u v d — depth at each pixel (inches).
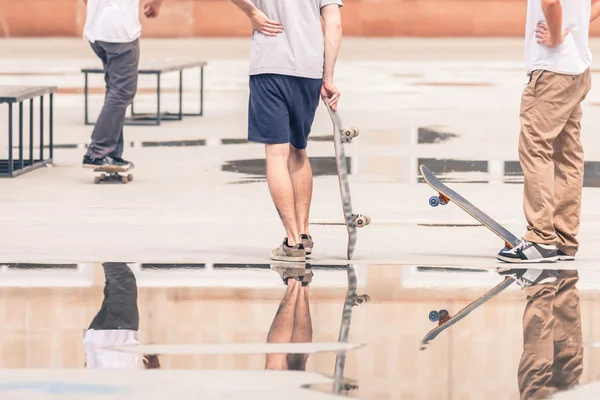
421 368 544.7
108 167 1170.0
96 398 498.0
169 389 510.3
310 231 919.0
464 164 1341.0
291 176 822.5
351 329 618.5
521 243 800.3
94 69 1760.6
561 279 743.7
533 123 794.8
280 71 788.6
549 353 572.4
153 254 820.0
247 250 840.3
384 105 2110.0
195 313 652.7
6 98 1192.8
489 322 634.8
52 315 645.3
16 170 1250.0
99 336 601.3
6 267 771.4
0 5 4916.3
